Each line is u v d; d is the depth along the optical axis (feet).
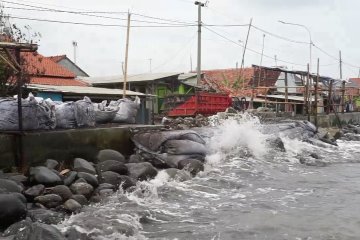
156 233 27.63
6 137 36.96
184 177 42.34
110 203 33.30
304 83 106.83
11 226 25.70
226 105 97.81
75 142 42.78
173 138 47.52
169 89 115.75
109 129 46.93
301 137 72.59
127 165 41.83
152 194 36.40
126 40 78.33
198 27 106.63
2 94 49.03
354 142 85.25
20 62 39.63
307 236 27.48
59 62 128.06
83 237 25.30
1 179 30.58
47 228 23.95
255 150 57.62
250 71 139.95
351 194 39.75
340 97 123.65
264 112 88.74
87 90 76.02
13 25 57.67
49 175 34.30
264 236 27.40
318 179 47.24
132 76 118.42
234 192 39.63
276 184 43.96
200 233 27.76
